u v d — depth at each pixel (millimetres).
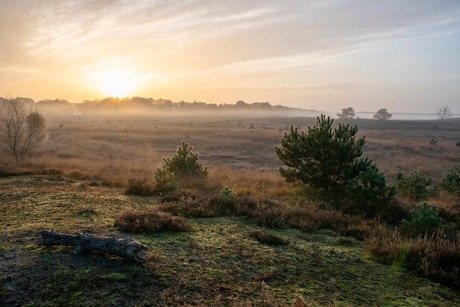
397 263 5355
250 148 41969
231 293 3969
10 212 7180
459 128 110312
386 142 49750
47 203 8211
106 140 47531
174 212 7863
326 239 6828
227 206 8883
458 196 14180
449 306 4027
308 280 4547
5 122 22688
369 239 6516
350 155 11039
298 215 8438
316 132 11664
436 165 30453
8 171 15422
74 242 4863
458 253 5234
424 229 7070
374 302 4023
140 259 4527
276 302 3686
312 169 11586
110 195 10000
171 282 4117
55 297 3635
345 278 4715
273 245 6016
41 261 4441
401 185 13828
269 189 12758
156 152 36281
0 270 4141
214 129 69688
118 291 3807
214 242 5891
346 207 9492
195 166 14070
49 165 19781
